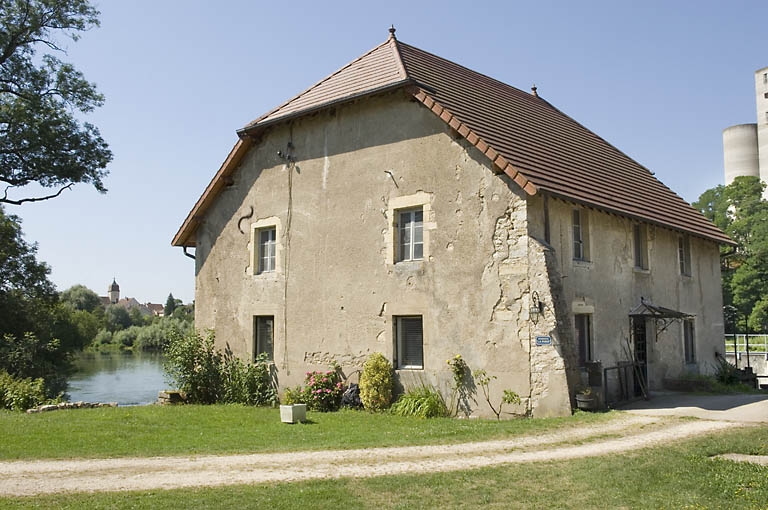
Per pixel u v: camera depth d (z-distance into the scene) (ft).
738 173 251.60
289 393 52.01
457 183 45.60
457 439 34.40
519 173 41.78
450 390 44.70
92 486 25.45
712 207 196.75
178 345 61.05
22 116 85.25
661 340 58.08
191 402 59.62
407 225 48.73
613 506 22.27
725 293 157.89
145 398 84.53
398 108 49.44
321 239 53.36
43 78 88.02
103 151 93.76
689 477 25.40
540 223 43.52
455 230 45.39
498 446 32.40
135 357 196.34
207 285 62.34
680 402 47.44
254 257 58.59
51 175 89.25
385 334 48.42
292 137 56.59
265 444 34.27
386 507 22.31
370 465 28.63
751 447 30.22
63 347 114.42
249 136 58.44
